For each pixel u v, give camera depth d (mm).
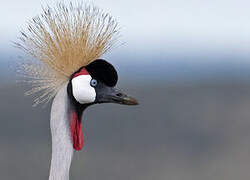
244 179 24172
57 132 6125
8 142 29750
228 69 124750
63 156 6090
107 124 36594
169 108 46062
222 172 25562
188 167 26453
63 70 6270
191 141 32781
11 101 46312
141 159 27359
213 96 55344
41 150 27781
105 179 22625
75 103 6297
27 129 33688
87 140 31531
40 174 23031
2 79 68062
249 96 54750
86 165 25219
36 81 6266
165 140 32562
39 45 6266
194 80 80375
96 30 6430
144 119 39906
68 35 6316
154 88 64812
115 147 29766
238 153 29297
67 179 6125
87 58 6348
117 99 6453
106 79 6383
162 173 24859
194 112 43969
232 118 40875
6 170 23578
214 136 34250
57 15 6355
